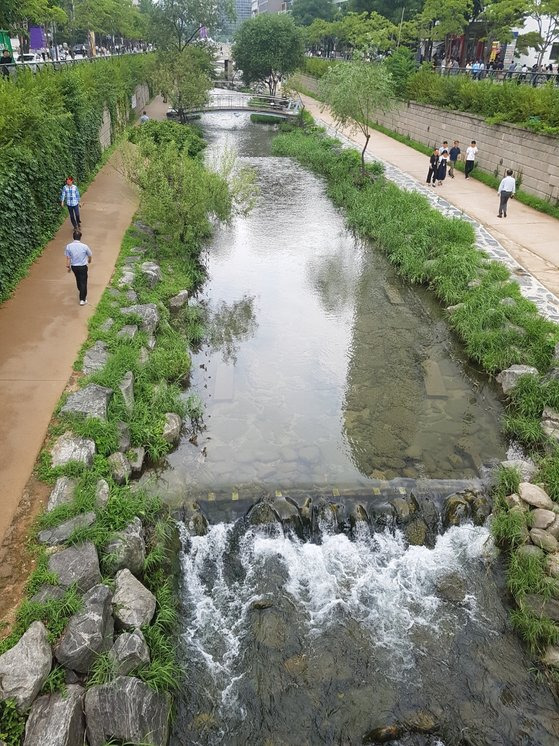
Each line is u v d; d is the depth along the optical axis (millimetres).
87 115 22594
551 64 33625
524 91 23578
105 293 13523
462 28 36219
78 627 6090
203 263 18750
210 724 6438
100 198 20969
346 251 20234
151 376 11461
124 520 7758
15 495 7699
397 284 17672
